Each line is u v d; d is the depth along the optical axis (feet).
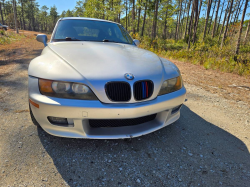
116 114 5.16
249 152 6.41
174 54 35.32
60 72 5.24
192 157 5.96
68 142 6.28
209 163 5.73
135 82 5.31
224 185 4.92
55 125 5.45
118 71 5.45
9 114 8.04
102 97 5.09
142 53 7.56
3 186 4.43
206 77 17.93
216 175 5.26
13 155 5.50
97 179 4.86
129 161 5.60
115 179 4.90
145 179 4.96
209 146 6.61
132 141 6.60
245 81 16.83
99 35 9.59
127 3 85.05
